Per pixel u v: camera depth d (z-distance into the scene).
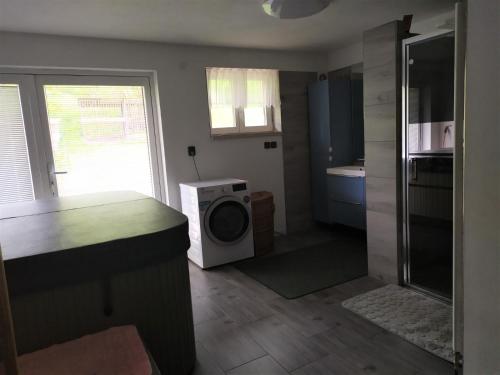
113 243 1.62
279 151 4.68
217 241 3.68
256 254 4.03
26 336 1.51
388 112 2.87
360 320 2.55
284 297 2.98
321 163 4.69
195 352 2.17
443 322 2.44
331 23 3.48
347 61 4.57
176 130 3.98
